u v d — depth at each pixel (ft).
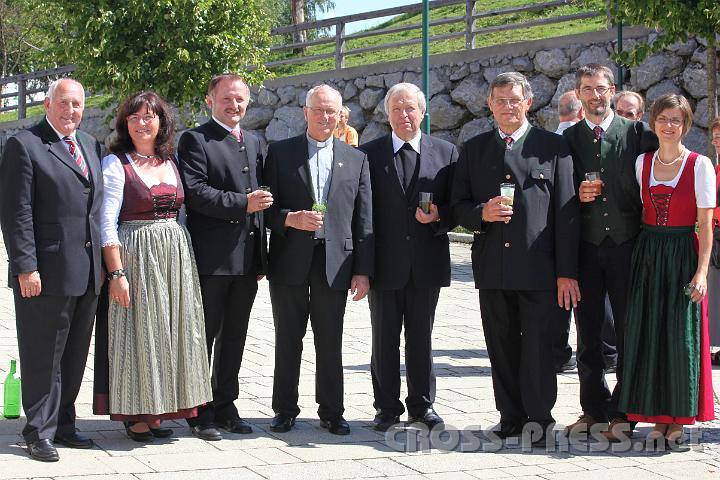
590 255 20.10
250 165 19.89
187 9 50.44
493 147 19.81
